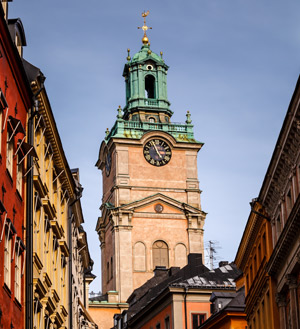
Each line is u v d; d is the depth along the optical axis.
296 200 43.47
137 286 120.31
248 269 64.38
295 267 46.81
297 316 47.66
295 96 41.06
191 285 84.75
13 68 35.84
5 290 33.56
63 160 49.91
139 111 131.38
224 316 71.19
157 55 136.62
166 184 125.75
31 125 39.91
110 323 112.50
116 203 123.81
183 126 129.50
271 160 48.72
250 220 58.56
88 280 82.19
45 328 45.78
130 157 126.00
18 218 37.47
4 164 34.06
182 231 123.69
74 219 59.97
